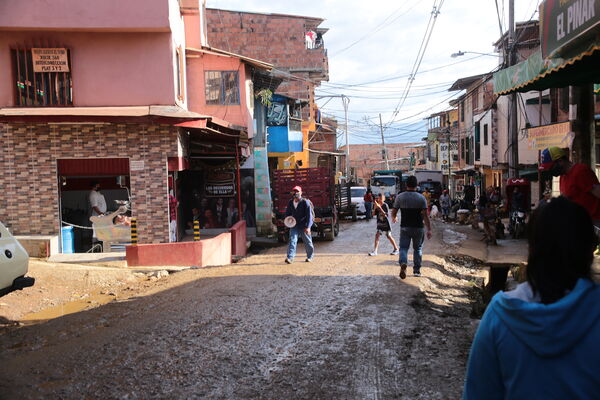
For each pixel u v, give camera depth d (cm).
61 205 1600
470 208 3083
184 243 1297
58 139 1462
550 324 164
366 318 760
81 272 1111
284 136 2927
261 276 1098
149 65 1549
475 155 3891
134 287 1045
